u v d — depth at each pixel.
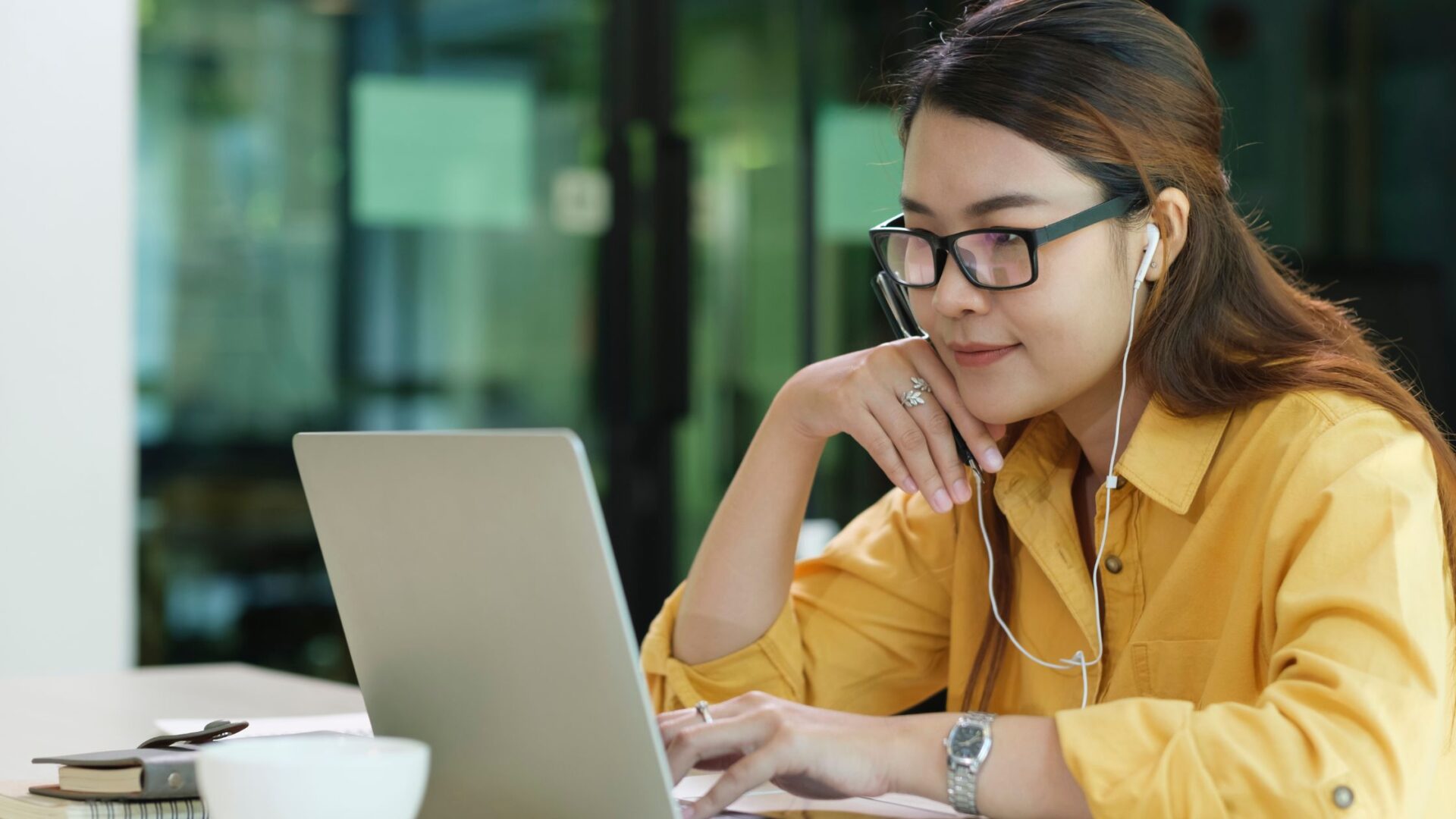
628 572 6.59
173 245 5.96
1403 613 1.59
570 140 6.50
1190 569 1.98
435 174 6.31
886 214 6.58
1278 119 6.55
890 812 1.87
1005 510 2.15
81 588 5.57
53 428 5.52
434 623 1.54
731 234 6.65
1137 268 1.93
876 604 2.38
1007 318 1.91
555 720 1.45
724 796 1.64
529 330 6.46
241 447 6.09
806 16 6.64
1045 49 1.88
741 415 6.67
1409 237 6.62
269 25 6.05
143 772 1.54
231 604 6.12
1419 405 1.90
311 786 1.17
